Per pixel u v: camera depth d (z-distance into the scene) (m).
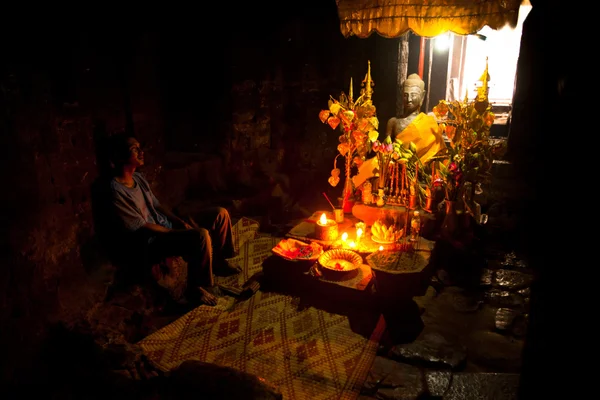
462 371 2.87
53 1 2.92
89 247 3.42
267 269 3.86
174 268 3.74
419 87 4.62
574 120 4.29
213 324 3.31
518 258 4.30
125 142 3.30
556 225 4.65
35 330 2.65
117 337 2.85
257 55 5.55
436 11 4.27
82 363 2.66
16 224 2.58
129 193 3.34
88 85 3.32
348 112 4.28
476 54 10.45
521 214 5.20
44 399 2.44
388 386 2.69
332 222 4.14
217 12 5.03
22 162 2.64
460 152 4.24
